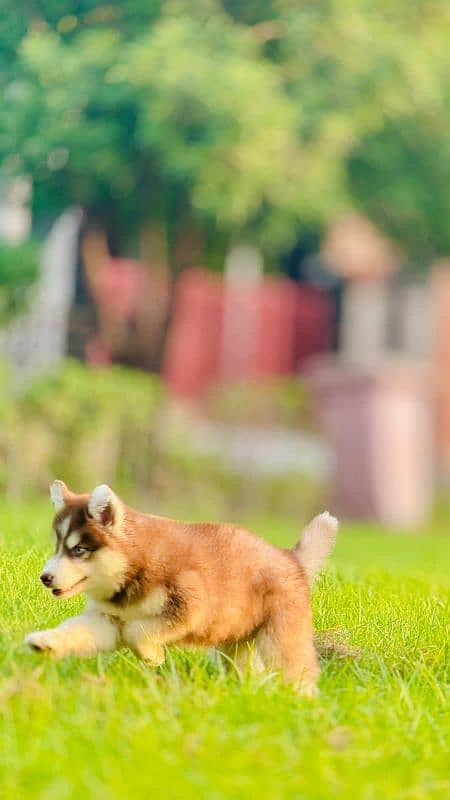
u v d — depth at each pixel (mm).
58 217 26469
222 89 23516
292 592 6078
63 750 4594
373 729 5316
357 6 25109
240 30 24594
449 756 5242
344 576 9898
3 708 4938
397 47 25109
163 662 5941
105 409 20172
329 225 28922
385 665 6770
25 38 24453
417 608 8438
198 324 28797
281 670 5977
